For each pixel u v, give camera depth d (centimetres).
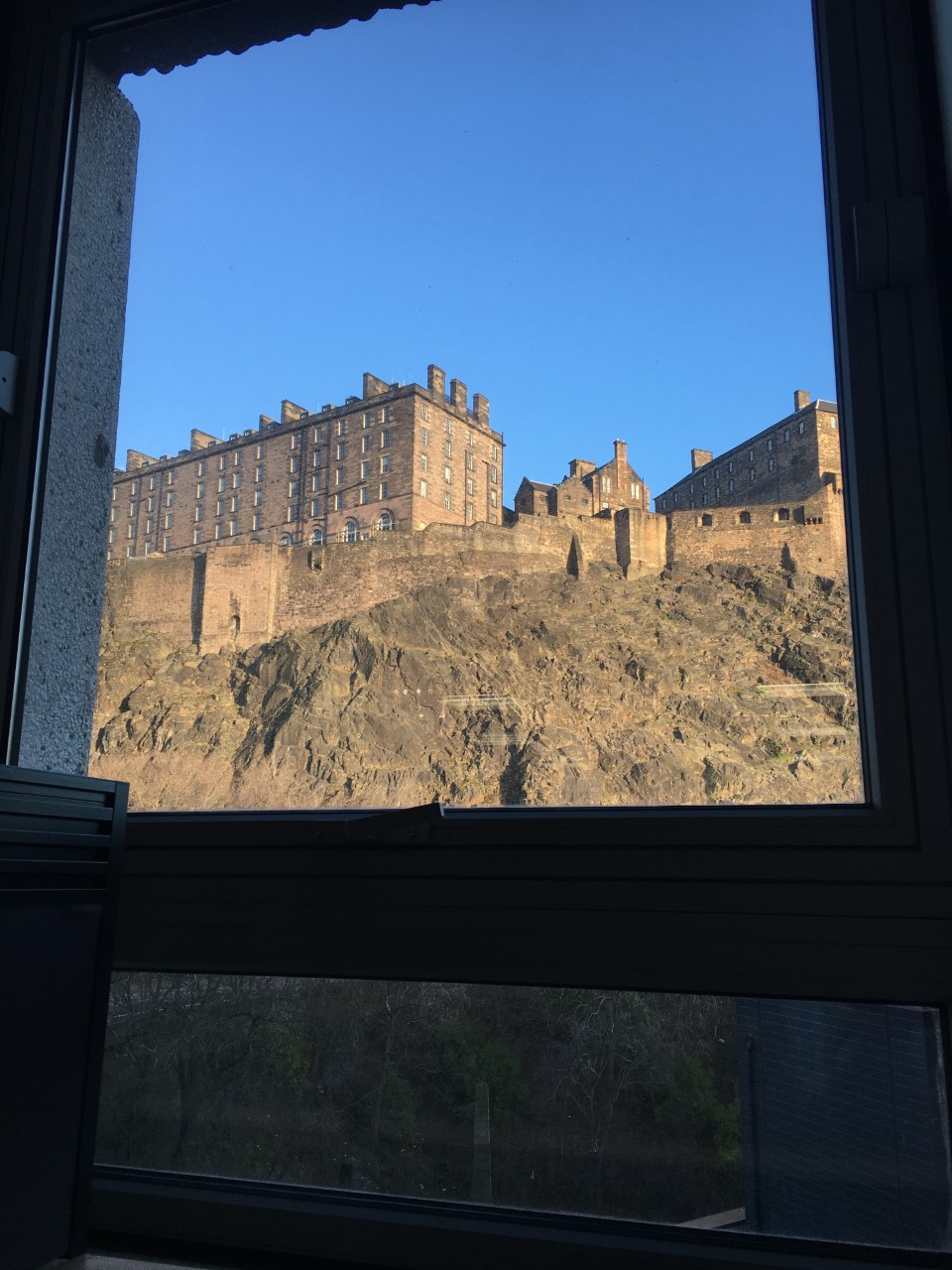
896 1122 89
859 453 99
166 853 111
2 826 77
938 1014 89
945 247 102
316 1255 95
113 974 115
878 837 91
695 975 93
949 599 94
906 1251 86
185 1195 101
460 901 101
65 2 141
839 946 90
